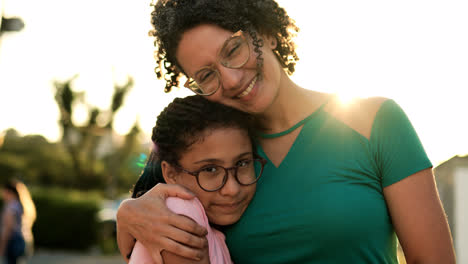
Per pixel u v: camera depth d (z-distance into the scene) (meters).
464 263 6.75
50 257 14.63
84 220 16.92
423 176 1.87
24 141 34.41
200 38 1.94
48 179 29.94
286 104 2.09
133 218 1.86
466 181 6.86
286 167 2.04
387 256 1.93
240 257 2.08
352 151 1.96
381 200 1.93
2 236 8.37
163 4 2.10
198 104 2.09
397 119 1.93
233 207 2.03
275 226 1.98
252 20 2.01
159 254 1.79
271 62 1.98
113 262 13.66
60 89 25.11
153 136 2.21
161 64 2.23
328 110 2.07
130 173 29.97
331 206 1.90
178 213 1.88
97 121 25.42
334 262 1.90
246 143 2.07
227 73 1.93
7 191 8.71
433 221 1.82
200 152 2.03
